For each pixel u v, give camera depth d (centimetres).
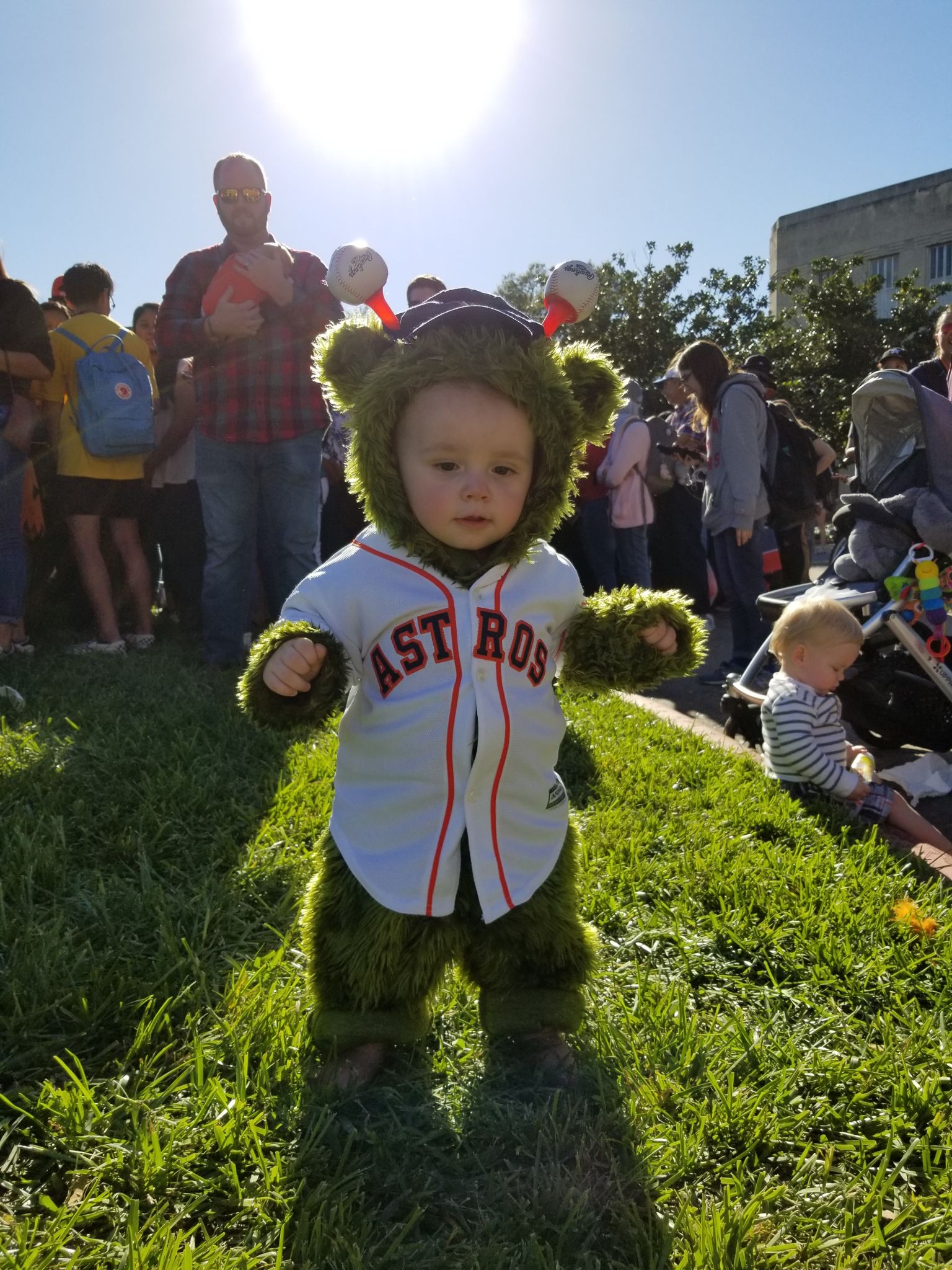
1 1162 117
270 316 363
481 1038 147
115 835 206
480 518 134
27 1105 124
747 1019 155
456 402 132
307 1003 147
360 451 138
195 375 369
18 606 388
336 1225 109
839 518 322
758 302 1645
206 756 251
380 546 141
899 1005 161
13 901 174
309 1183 116
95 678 356
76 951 158
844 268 1611
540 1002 144
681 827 230
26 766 234
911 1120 134
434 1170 119
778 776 266
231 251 366
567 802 151
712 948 178
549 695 145
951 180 2183
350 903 138
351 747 142
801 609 265
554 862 145
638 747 293
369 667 139
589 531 522
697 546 600
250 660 133
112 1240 106
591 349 148
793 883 201
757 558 432
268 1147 120
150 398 404
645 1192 117
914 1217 117
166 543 486
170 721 282
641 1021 150
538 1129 125
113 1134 120
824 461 576
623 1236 112
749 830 233
